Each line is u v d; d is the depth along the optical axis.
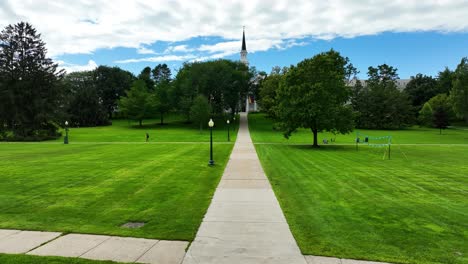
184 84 73.75
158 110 79.62
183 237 6.93
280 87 34.69
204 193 11.25
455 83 51.78
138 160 20.78
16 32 51.22
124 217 8.49
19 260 5.63
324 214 8.84
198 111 59.75
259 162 19.19
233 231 7.25
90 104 80.50
